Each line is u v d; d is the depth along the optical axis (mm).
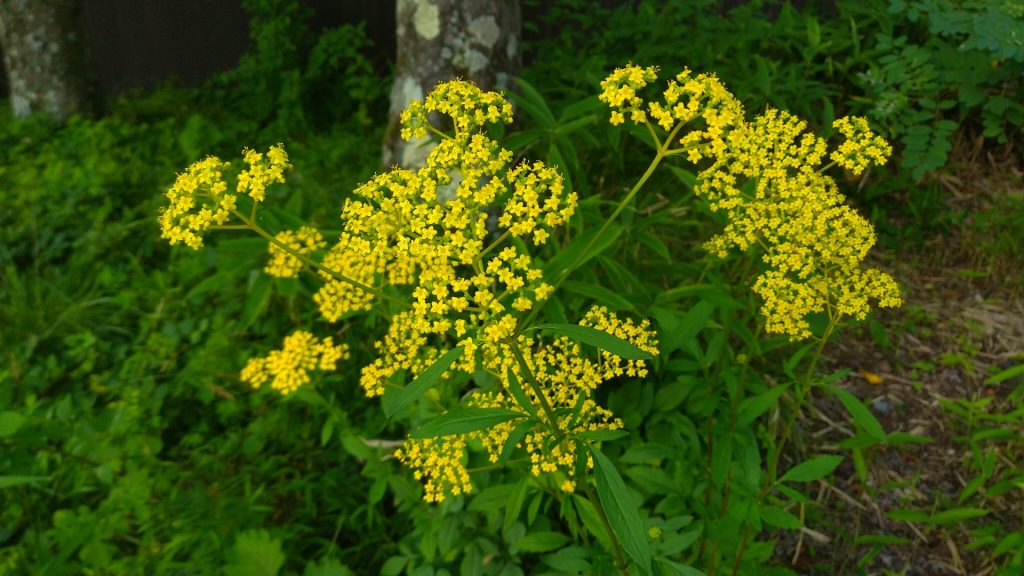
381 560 555
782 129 418
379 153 1053
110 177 946
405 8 807
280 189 867
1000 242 792
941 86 798
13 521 542
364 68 1295
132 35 1521
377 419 610
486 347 342
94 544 483
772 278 425
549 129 623
